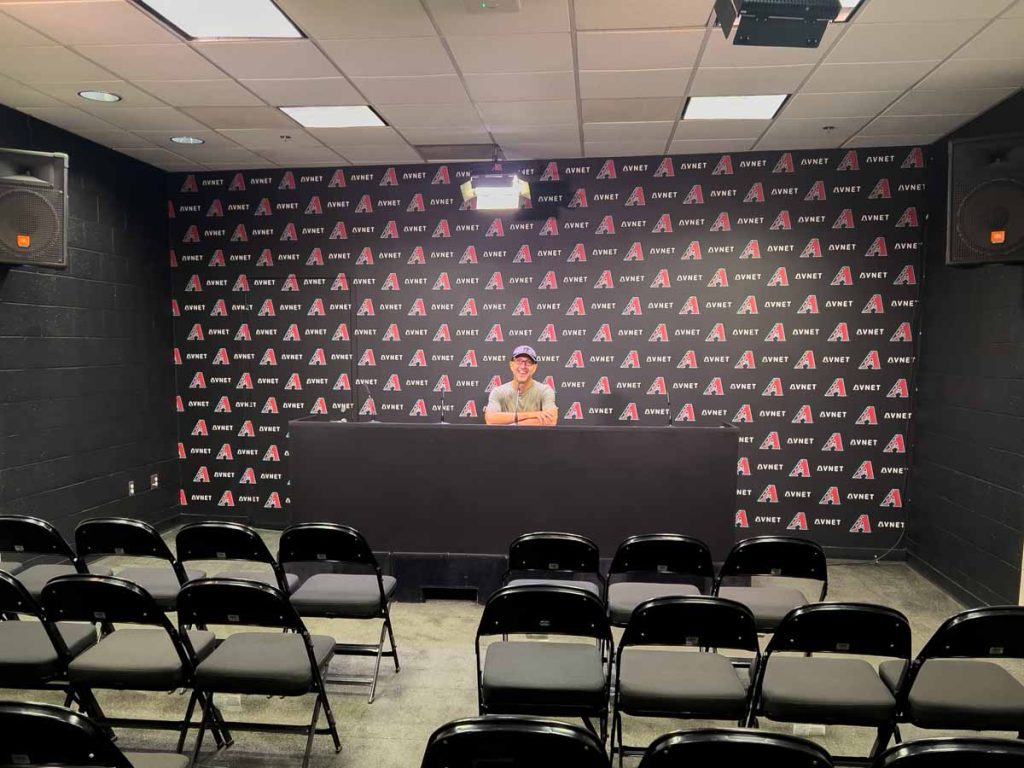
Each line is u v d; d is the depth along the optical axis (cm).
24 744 170
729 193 552
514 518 417
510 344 589
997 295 415
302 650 254
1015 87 394
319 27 319
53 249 378
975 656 211
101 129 480
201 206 604
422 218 588
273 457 614
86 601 231
